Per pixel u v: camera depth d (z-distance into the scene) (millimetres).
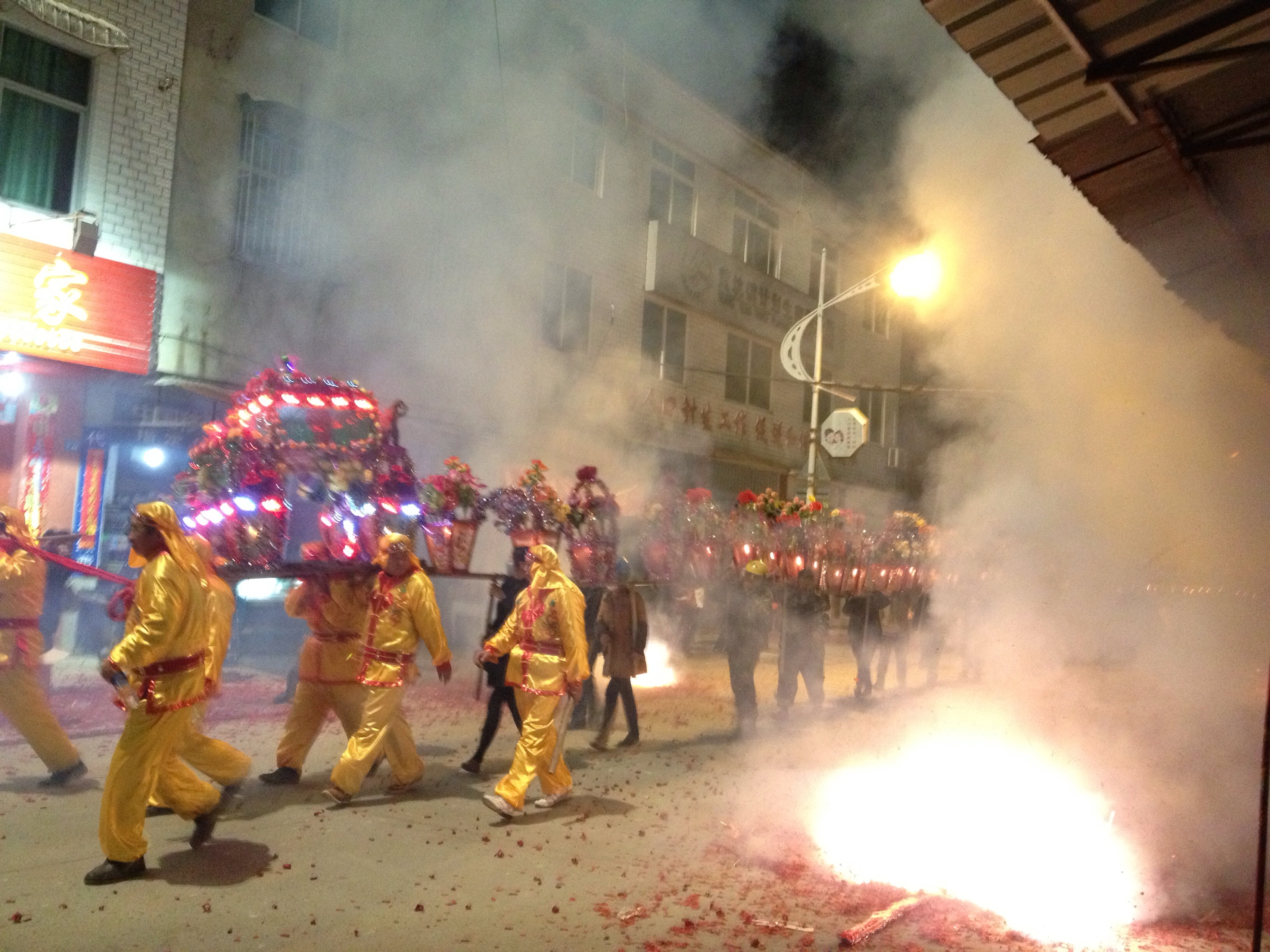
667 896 4984
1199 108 4879
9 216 11336
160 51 12625
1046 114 4930
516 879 5133
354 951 4121
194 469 6645
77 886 4652
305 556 7016
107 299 11734
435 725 9203
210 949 4055
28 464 11398
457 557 7703
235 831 5637
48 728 6160
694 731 9977
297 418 6746
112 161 12211
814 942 4461
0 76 11320
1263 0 4074
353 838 5641
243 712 9102
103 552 12039
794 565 10977
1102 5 4191
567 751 8617
